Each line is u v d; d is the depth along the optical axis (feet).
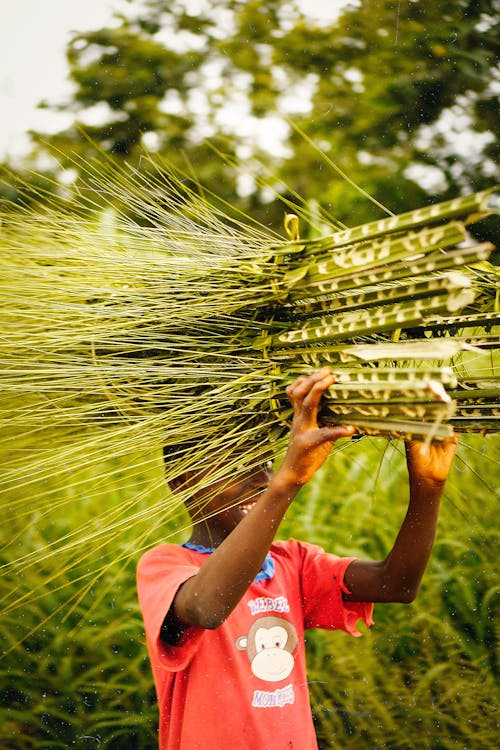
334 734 9.87
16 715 9.82
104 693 10.11
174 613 5.51
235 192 15.61
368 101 16.87
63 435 6.27
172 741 5.83
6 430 6.33
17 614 10.36
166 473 6.03
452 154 16.90
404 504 11.14
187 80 17.26
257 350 5.86
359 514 11.00
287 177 16.12
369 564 6.60
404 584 6.42
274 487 5.13
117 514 6.08
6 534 10.38
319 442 4.97
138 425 5.89
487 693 9.91
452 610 10.45
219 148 15.99
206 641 5.91
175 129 16.53
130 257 6.42
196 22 17.47
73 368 6.07
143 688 10.02
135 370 6.00
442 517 10.94
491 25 17.26
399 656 10.40
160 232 6.62
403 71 17.06
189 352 5.99
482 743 9.61
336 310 5.64
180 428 5.88
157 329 6.13
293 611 6.40
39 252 6.61
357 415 5.06
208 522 6.16
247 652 5.99
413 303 5.09
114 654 10.36
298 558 6.79
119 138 16.66
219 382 5.87
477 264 5.88
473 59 17.02
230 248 6.18
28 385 6.08
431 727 9.85
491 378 5.62
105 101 16.96
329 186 16.21
